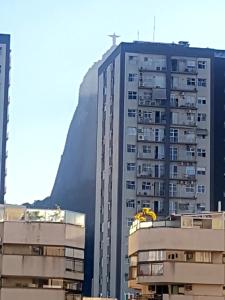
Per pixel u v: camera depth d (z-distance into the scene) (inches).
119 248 5590.6
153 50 5999.0
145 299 3668.8
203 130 5954.7
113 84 6117.1
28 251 3523.6
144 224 3641.7
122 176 5753.0
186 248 3496.6
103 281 5826.8
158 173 5802.2
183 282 3469.5
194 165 5876.0
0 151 5743.1
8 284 3501.5
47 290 3486.7
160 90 5944.9
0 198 5684.1
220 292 3469.5
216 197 6254.9
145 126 5866.1
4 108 5797.2
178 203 5782.5
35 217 3634.4
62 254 3538.4
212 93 6028.5
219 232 3511.3
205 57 6067.9
